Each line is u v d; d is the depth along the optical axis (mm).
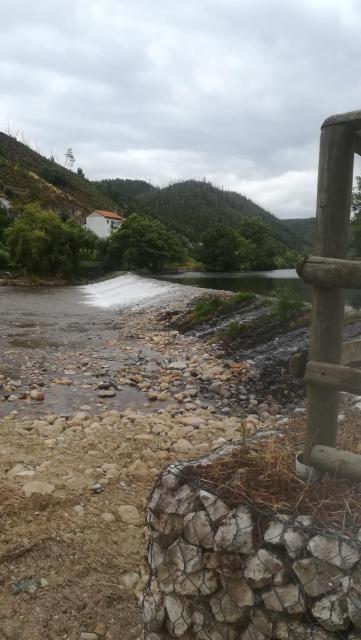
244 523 2393
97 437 6156
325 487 2533
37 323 18812
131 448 5773
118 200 140500
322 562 2164
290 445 3047
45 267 43375
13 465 5242
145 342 14500
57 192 112188
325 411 2588
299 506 2422
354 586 2076
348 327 10891
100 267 54562
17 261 43719
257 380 9547
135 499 4566
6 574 3482
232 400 8656
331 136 2400
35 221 44438
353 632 2078
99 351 13180
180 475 2729
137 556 3742
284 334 12086
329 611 2111
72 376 10477
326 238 2482
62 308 24109
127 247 54250
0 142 135750
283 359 10188
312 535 2225
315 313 2533
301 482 2588
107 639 3000
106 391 9055
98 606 3238
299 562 2203
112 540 3916
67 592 3340
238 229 80688
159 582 2662
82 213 108438
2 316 20797
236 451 3012
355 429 3551
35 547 3770
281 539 2273
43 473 5031
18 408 8148
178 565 2562
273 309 13578
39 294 31984
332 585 2125
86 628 3070
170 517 2637
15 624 3070
